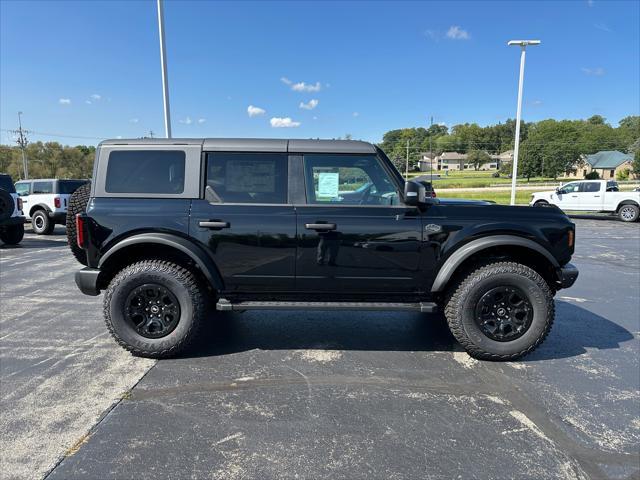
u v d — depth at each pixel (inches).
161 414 115.3
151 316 150.4
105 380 134.9
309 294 154.6
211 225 146.3
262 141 152.9
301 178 150.9
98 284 151.4
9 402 121.1
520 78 917.8
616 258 369.4
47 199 550.9
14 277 287.3
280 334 176.1
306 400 123.0
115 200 149.0
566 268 151.6
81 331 179.8
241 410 117.4
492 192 1820.9
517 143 943.7
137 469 93.4
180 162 150.8
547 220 149.9
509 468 94.1
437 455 98.3
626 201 708.0
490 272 146.1
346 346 163.8
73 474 91.8
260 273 149.8
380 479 90.4
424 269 149.4
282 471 92.7
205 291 157.6
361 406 119.7
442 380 136.0
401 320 194.7
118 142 152.6
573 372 142.3
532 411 117.6
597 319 199.3
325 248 147.9
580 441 104.1
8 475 91.4
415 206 149.1
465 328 148.1
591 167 3801.7
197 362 148.6
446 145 5088.6
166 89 475.5
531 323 147.5
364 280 150.6
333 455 98.2
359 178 152.3
